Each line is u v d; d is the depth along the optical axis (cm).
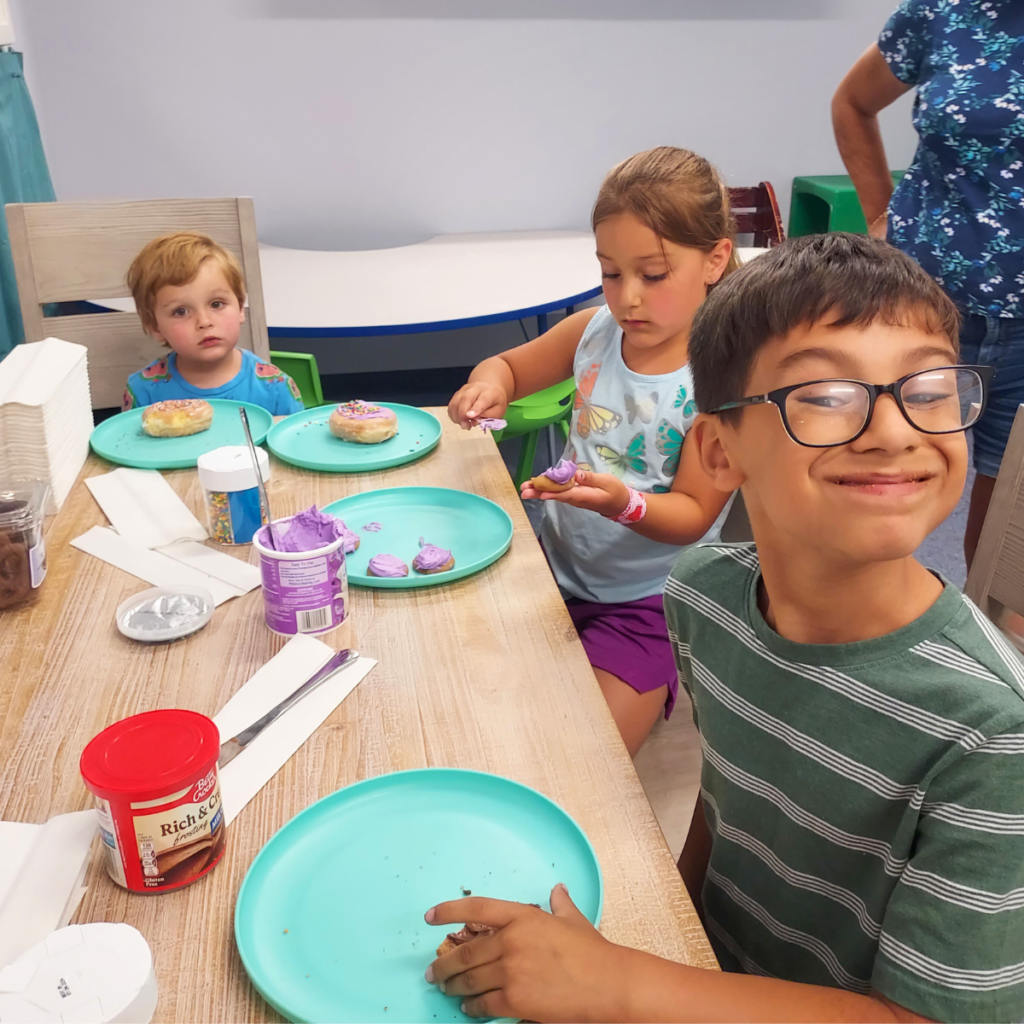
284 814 73
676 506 136
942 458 62
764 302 65
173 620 97
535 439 247
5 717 84
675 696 143
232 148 353
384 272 294
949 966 61
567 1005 57
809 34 372
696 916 64
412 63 351
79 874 67
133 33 330
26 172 257
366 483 132
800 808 75
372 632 97
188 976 60
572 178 381
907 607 69
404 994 60
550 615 99
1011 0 158
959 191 169
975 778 62
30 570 101
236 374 185
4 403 116
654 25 360
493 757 79
